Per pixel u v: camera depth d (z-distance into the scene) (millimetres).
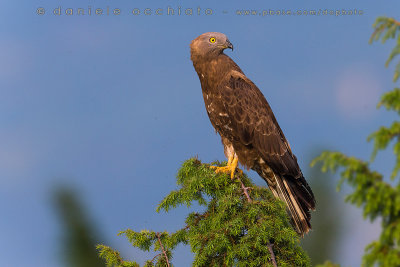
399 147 4629
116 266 9430
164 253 9484
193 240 9227
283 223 9789
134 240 9641
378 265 4844
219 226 9578
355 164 4777
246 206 9633
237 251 8938
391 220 4852
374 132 4789
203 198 10773
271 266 8773
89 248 18906
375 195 4758
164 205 10742
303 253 9359
